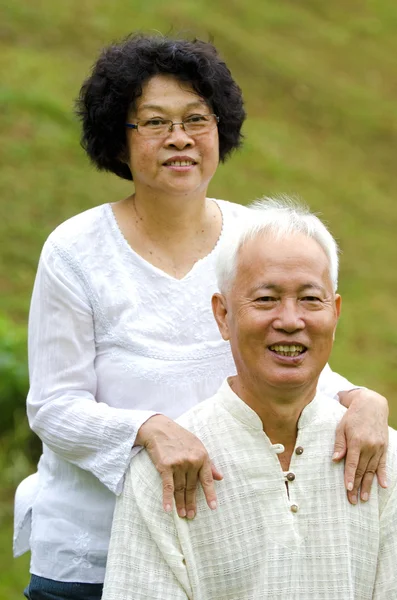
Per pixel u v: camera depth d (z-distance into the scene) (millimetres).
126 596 4066
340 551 4105
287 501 4145
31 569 4879
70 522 4727
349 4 24547
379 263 15109
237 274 4156
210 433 4242
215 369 4754
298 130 18359
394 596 4148
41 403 4629
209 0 21516
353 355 12586
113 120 4863
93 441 4426
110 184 14250
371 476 4227
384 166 18250
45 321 4707
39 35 17141
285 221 4168
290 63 20422
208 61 4781
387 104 20438
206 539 4121
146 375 4648
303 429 4227
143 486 4180
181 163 4746
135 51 4777
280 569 4066
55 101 15227
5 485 8852
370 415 4336
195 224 4957
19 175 13672
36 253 12445
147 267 4762
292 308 4043
